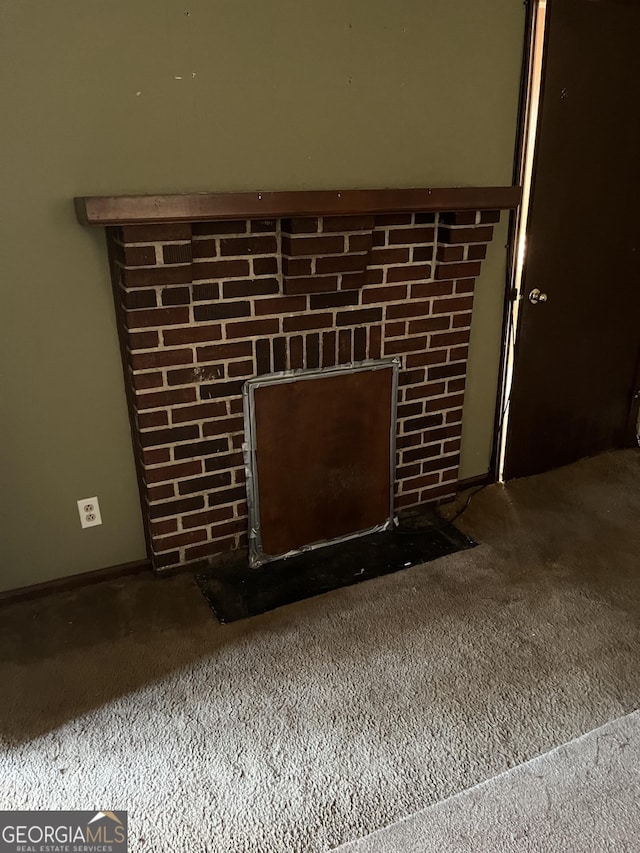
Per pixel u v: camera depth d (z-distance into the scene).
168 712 1.80
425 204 2.19
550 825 1.47
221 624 2.14
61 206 1.89
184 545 2.36
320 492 2.49
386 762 1.65
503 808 1.51
